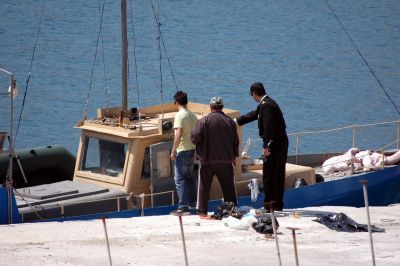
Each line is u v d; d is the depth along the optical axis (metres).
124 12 60.72
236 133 49.91
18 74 185.38
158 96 171.88
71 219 52.75
